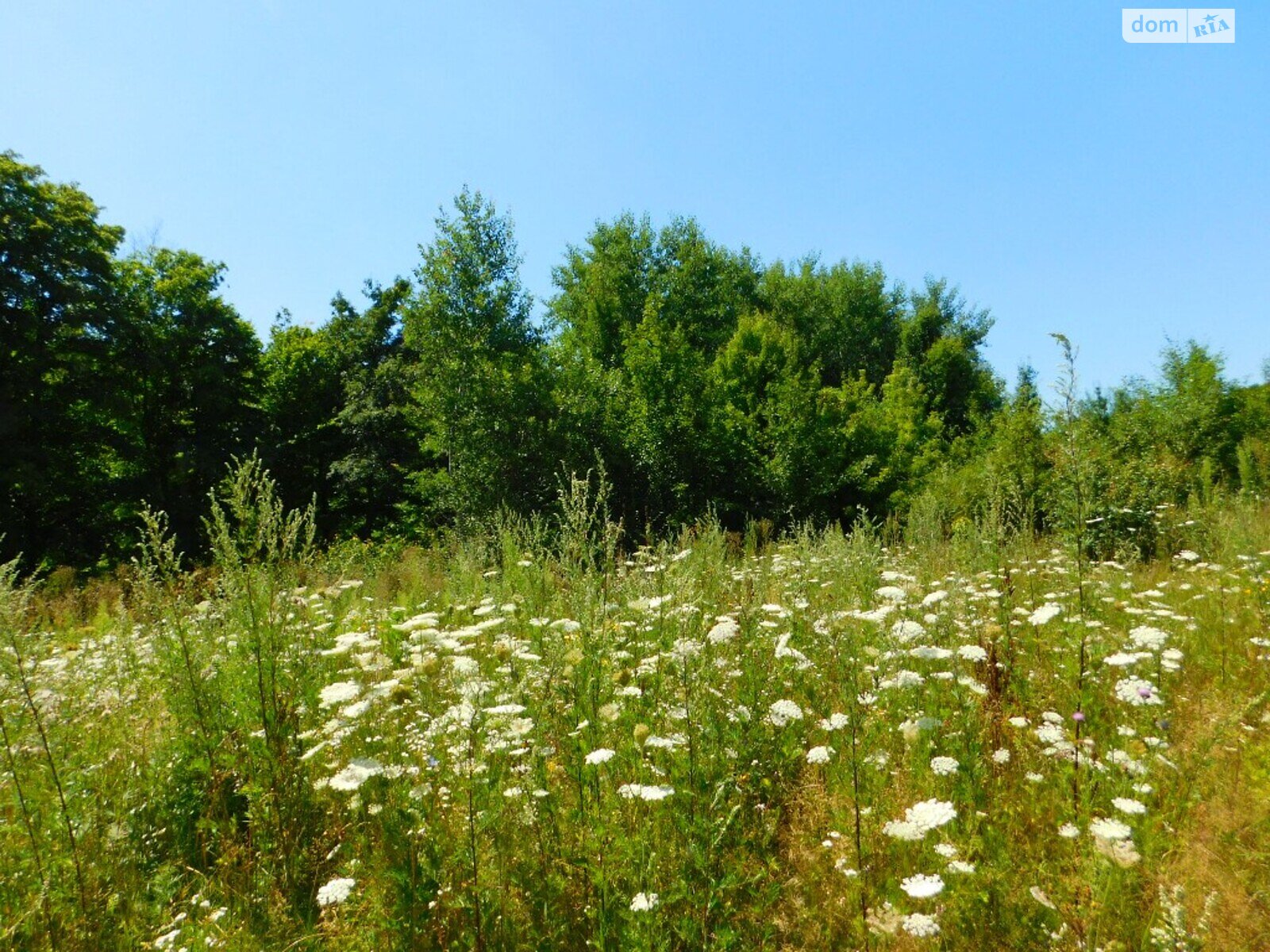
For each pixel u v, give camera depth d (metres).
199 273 28.03
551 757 3.44
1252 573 7.12
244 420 28.28
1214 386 16.47
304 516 4.02
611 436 19.38
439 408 18.81
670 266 37.34
